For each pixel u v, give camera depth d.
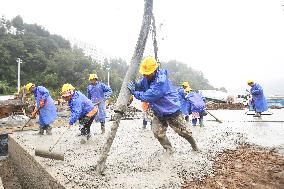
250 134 9.14
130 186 4.79
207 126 11.35
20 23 126.56
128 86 5.77
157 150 7.08
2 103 16.50
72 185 4.88
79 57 105.12
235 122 12.48
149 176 5.22
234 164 5.93
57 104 24.50
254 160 6.19
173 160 6.11
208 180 5.07
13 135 10.05
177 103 6.22
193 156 6.40
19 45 97.31
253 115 15.55
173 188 4.71
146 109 10.79
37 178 6.41
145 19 6.16
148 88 6.12
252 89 14.33
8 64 90.31
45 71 94.88
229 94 41.09
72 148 7.61
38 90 9.62
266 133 9.24
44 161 6.37
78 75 95.38
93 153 7.00
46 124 9.71
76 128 11.38
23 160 7.88
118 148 7.46
